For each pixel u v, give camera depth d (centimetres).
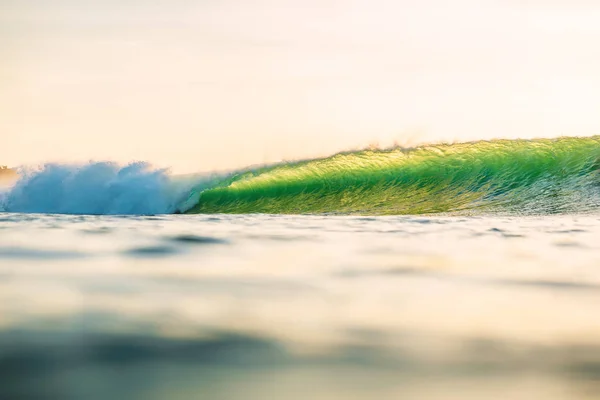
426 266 438
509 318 278
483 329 260
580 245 595
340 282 366
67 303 298
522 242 625
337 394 186
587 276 397
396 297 323
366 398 183
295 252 516
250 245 570
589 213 1530
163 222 908
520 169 1986
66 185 2367
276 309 292
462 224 934
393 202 2030
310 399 182
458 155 2094
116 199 2366
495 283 368
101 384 190
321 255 498
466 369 209
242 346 232
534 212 1619
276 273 400
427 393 188
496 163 2022
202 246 557
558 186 1867
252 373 203
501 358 221
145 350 224
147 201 2375
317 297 321
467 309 296
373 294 331
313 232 729
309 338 244
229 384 193
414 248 558
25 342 231
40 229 727
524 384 196
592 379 200
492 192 1941
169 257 476
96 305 294
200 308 292
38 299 306
